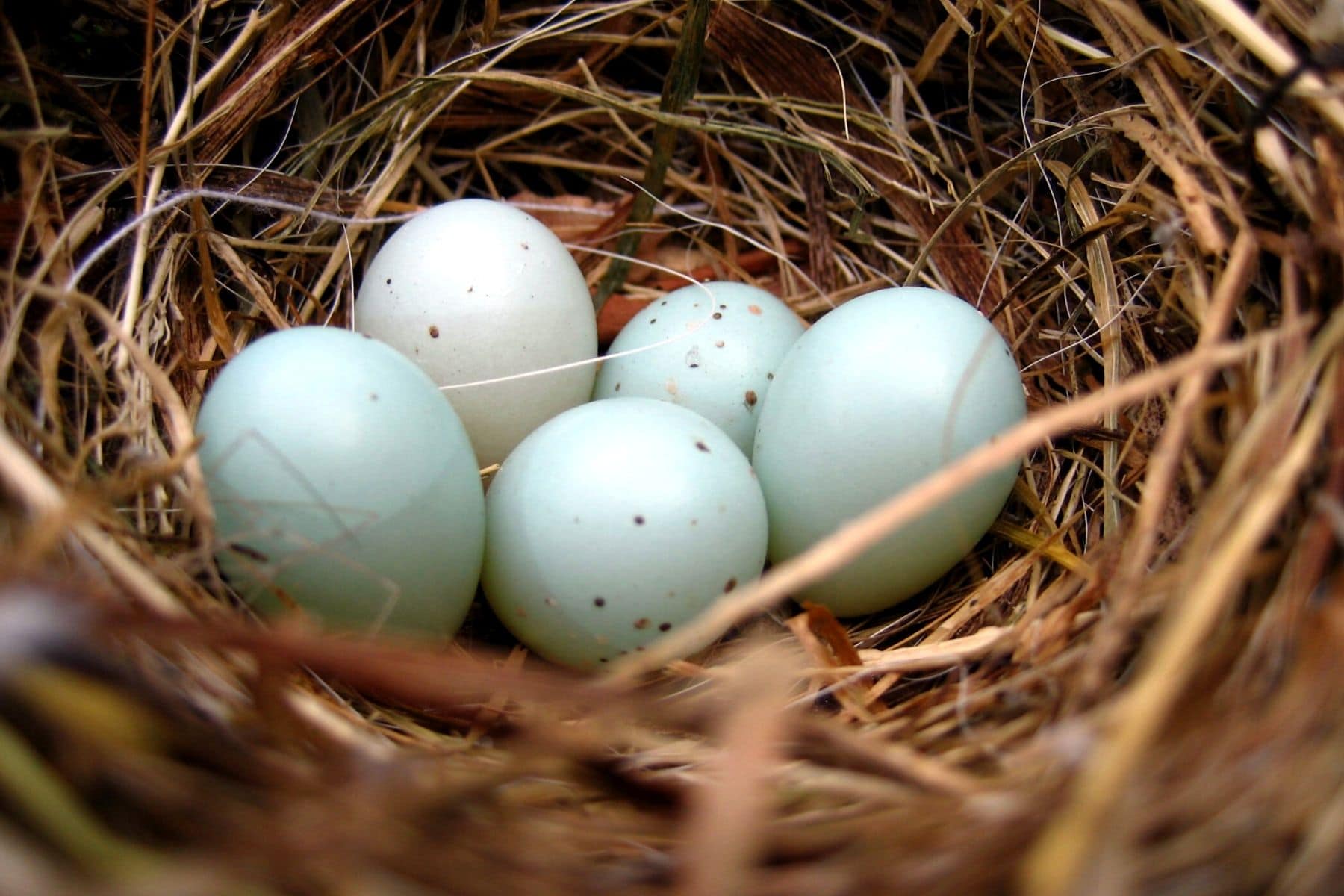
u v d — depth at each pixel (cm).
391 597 11
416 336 12
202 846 9
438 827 10
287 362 11
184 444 11
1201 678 10
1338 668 10
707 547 11
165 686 10
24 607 9
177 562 11
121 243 12
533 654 12
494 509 12
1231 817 9
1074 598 11
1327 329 10
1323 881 9
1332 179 11
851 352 12
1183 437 11
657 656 10
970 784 10
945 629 12
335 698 11
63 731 9
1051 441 12
